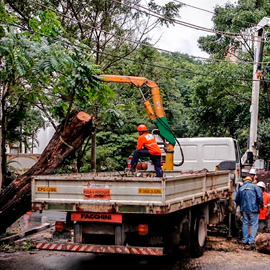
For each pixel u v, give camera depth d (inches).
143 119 936.3
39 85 481.1
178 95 1234.0
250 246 365.4
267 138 823.1
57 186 270.2
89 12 642.8
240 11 856.3
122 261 311.7
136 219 268.2
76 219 267.3
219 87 836.0
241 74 806.5
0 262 306.0
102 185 259.9
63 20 614.5
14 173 685.3
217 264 305.1
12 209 323.9
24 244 362.3
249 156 551.8
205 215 351.3
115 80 447.8
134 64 681.0
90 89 364.8
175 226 284.2
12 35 298.2
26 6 596.7
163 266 297.6
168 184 252.7
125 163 1027.9
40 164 332.2
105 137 1007.0
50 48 308.3
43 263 303.1
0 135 536.7
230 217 417.4
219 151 509.7
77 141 339.3
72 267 292.5
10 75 346.6
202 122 1014.4
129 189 253.6
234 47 911.7
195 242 320.8
